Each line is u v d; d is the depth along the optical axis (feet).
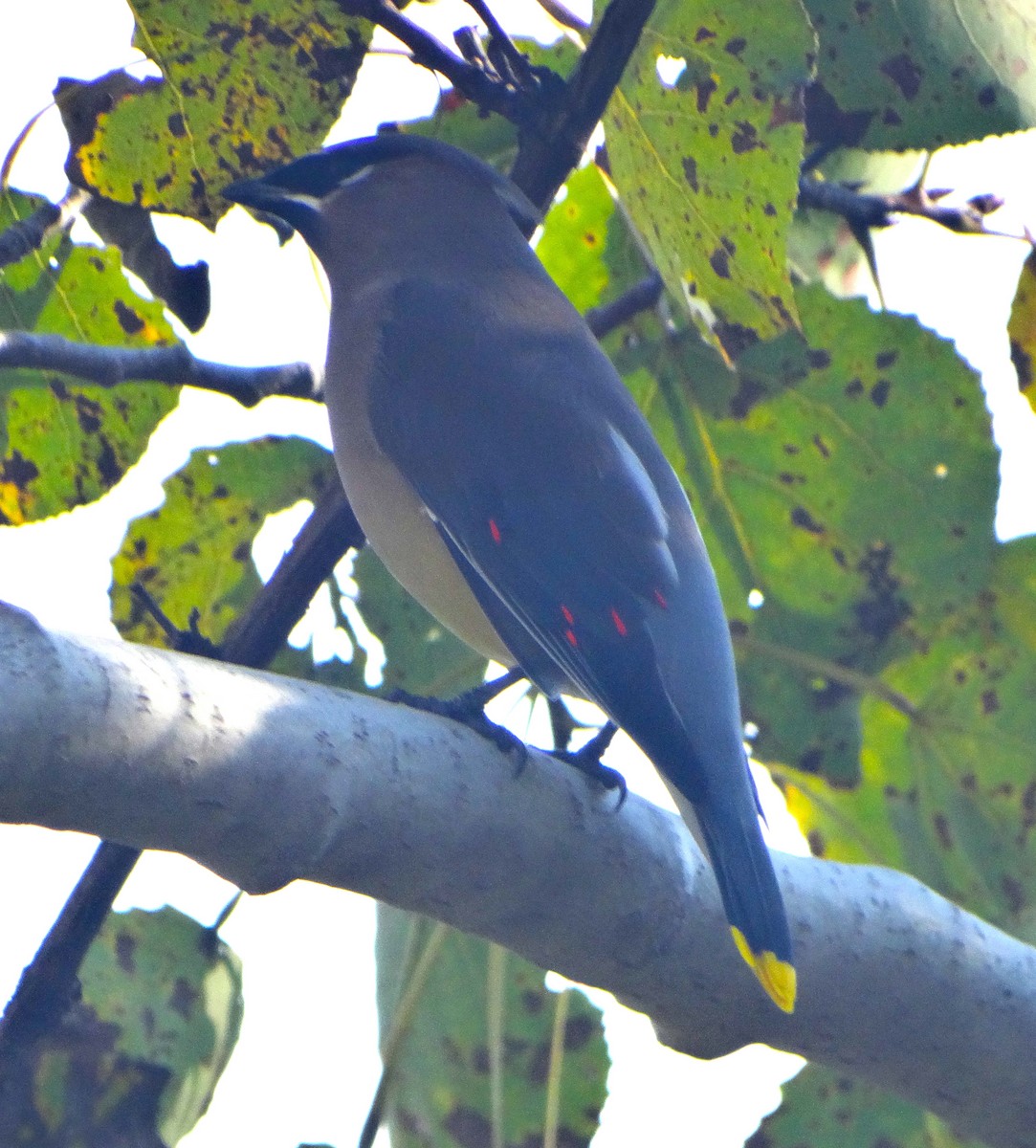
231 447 27.94
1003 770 29.01
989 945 22.76
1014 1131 23.15
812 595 29.25
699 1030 22.09
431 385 27.63
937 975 22.35
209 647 23.68
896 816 29.53
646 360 29.32
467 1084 25.77
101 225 24.63
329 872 19.19
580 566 26.00
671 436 29.50
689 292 23.47
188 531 27.96
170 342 25.66
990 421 28.45
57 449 25.43
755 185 22.75
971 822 29.22
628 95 23.20
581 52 27.04
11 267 24.99
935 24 25.08
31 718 16.72
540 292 29.19
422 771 19.35
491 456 26.96
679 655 25.13
